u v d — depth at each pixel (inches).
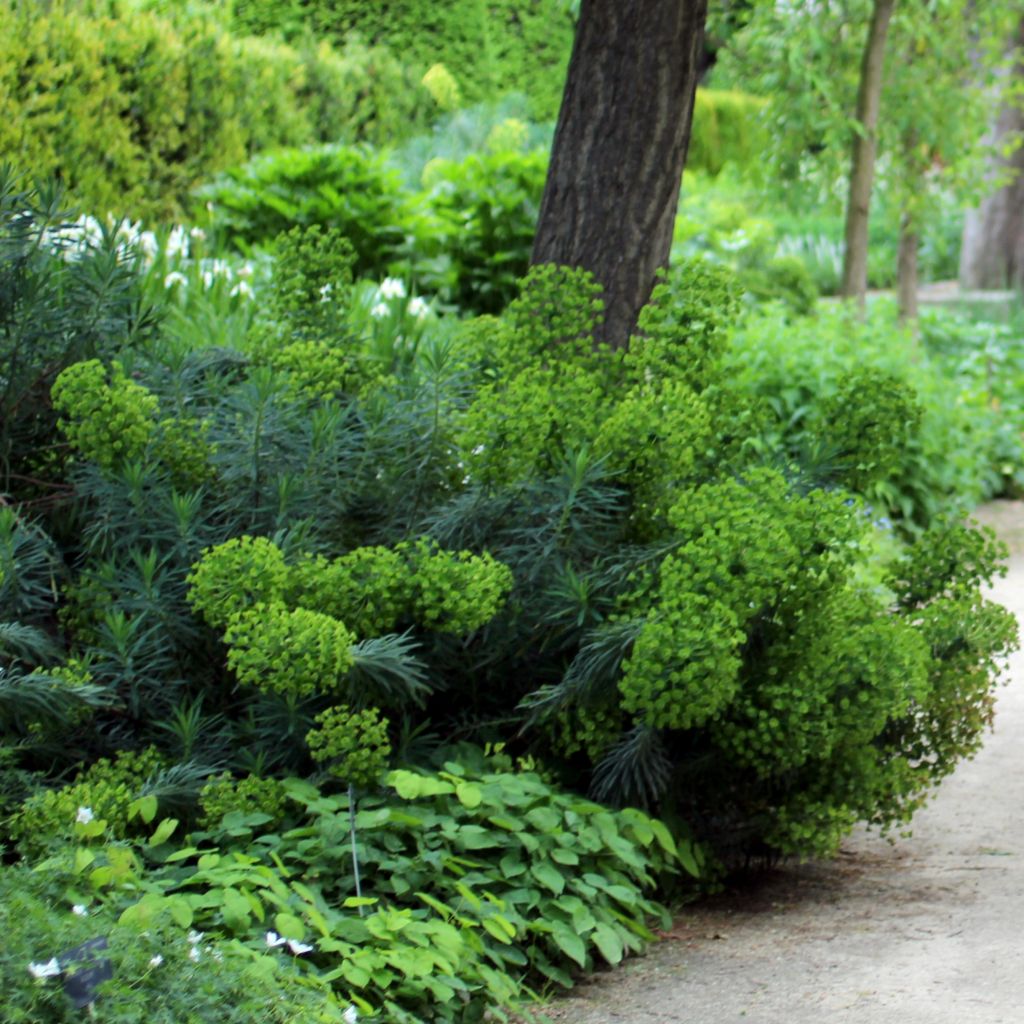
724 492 165.2
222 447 178.9
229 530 172.7
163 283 280.4
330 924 132.0
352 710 161.3
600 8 218.5
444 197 453.7
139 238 285.7
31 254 190.9
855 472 187.0
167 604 165.8
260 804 149.3
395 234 437.4
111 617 160.1
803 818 174.4
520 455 170.9
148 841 148.7
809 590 169.0
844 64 496.4
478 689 180.1
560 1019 137.3
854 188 484.4
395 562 162.2
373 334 256.2
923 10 481.4
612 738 167.6
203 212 427.8
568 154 221.5
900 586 193.5
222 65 462.6
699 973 149.6
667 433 170.9
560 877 149.6
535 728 174.6
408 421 184.4
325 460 176.7
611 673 163.0
